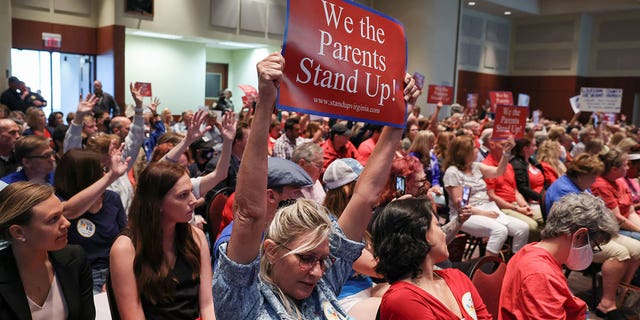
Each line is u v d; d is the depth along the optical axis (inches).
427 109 729.0
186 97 604.1
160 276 77.5
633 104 806.5
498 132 221.8
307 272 56.8
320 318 60.1
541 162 259.3
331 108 67.6
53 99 507.8
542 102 874.1
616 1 756.0
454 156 206.2
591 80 843.4
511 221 199.2
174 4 535.2
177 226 82.3
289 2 63.4
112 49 500.7
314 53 65.6
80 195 104.5
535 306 91.1
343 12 69.1
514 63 899.4
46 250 75.1
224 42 593.0
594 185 190.5
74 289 77.8
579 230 97.6
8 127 164.2
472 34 829.2
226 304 54.5
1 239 72.2
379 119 73.2
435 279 81.4
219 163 137.8
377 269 81.2
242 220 53.7
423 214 78.2
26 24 479.2
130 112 361.4
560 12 815.1
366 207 72.3
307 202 59.3
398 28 76.5
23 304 72.6
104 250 113.3
